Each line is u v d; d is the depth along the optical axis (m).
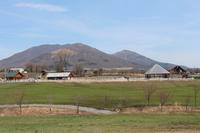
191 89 107.88
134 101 77.81
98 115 56.09
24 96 90.94
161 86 123.25
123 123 44.16
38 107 70.75
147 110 67.00
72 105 74.38
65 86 123.94
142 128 39.97
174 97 84.69
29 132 36.91
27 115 59.97
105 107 71.44
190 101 77.38
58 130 37.97
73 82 138.62
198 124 43.22
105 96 82.88
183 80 147.00
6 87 119.19
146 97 85.12
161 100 73.38
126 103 74.62
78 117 52.94
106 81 142.88
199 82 137.00
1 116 57.31
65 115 58.09
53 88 115.19
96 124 43.44
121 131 37.69
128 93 97.56
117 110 67.81
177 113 57.06
